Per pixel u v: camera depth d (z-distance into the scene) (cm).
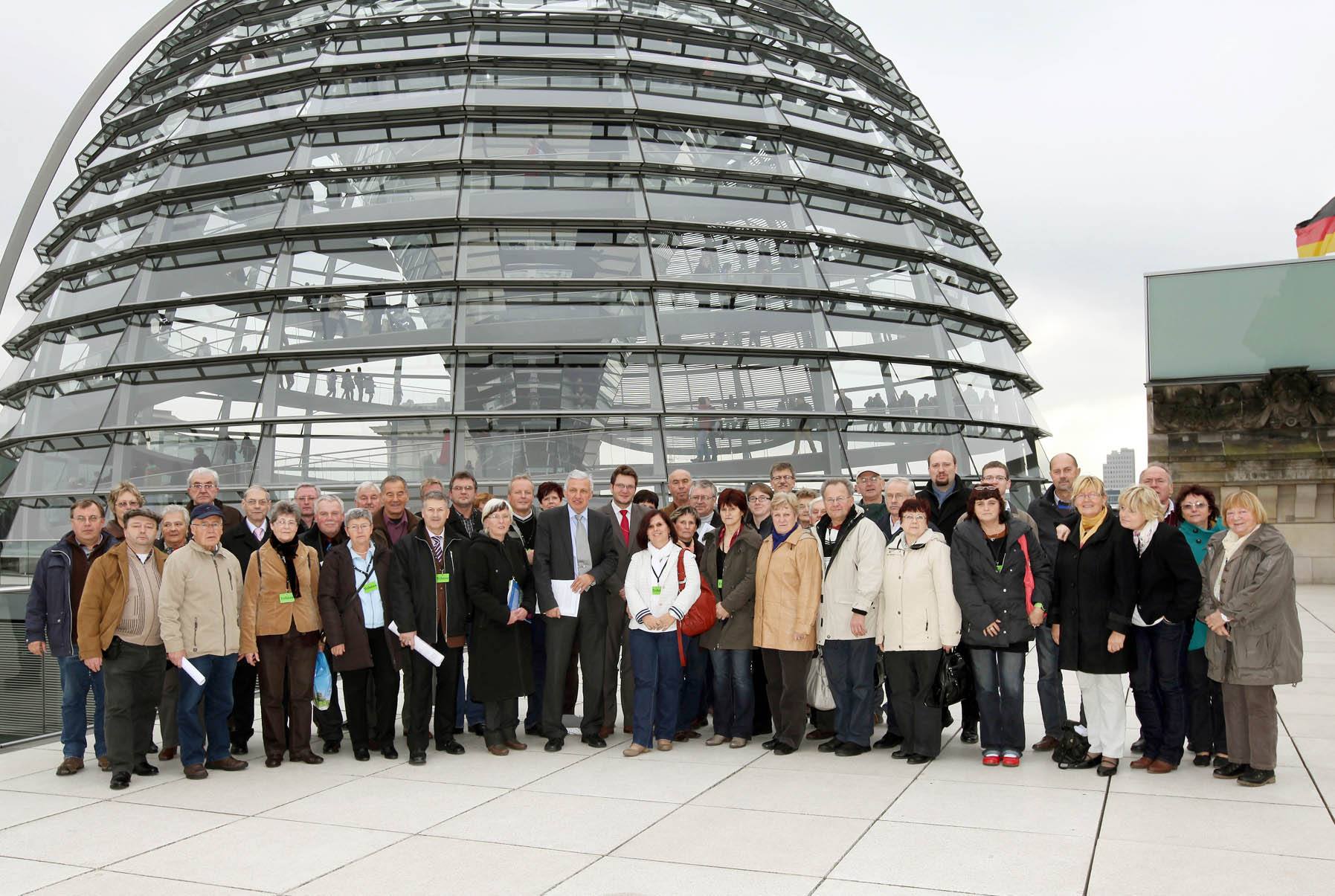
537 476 1631
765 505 987
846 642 891
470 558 901
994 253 2438
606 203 1830
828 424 1747
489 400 1677
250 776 828
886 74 2547
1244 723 754
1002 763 830
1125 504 779
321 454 1652
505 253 1767
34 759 921
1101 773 782
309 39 2056
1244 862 556
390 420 1667
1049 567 834
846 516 914
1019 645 823
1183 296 2384
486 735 900
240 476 1641
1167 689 785
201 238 1841
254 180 1867
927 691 838
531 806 702
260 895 523
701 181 1905
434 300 1723
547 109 1889
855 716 884
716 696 951
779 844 599
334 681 944
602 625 948
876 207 2042
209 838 634
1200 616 778
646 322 1730
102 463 1723
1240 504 751
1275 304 2316
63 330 1941
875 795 724
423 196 1808
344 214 1806
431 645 890
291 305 1744
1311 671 1234
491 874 549
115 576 795
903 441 1797
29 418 1877
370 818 677
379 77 1966
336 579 890
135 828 664
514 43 2003
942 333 1934
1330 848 580
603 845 601
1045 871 543
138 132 2188
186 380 1730
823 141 2053
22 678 1002
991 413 1934
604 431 1670
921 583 848
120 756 788
